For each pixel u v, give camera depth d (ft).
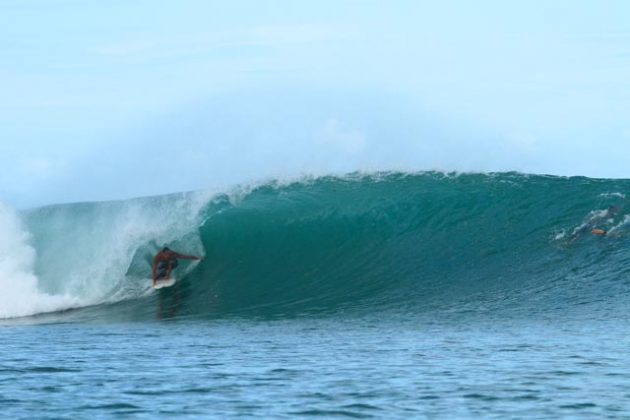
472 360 166.61
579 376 149.69
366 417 124.16
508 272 264.72
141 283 284.41
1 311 269.44
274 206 309.83
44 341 204.13
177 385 146.00
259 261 290.76
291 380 149.59
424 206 307.78
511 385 143.64
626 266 257.14
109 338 208.03
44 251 287.89
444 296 249.96
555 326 205.87
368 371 157.07
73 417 125.08
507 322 213.87
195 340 200.75
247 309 250.78
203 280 284.20
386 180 320.09
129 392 140.87
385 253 289.94
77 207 296.92
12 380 151.43
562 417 123.75
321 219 306.14
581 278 253.03
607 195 299.99
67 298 277.64
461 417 123.95
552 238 281.74
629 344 180.34
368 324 219.20
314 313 239.71
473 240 288.92
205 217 303.27
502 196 308.19
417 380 148.46
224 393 139.64
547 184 312.71
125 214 296.92
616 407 128.47
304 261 291.58
